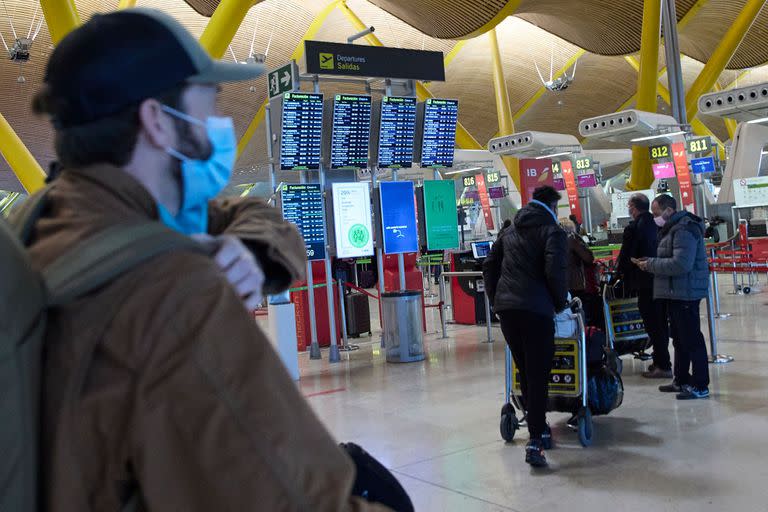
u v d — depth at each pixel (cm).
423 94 3462
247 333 87
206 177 109
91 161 99
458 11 2227
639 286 734
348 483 87
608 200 2728
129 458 84
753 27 3144
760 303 1241
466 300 1297
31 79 2780
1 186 3769
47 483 84
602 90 4350
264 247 117
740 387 661
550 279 470
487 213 2198
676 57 1584
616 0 2547
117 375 84
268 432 83
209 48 1427
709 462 464
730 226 1897
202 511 82
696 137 1501
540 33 3675
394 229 1030
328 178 1027
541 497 427
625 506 403
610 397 539
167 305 84
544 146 1875
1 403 78
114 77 96
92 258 87
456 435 579
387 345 962
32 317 83
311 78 973
